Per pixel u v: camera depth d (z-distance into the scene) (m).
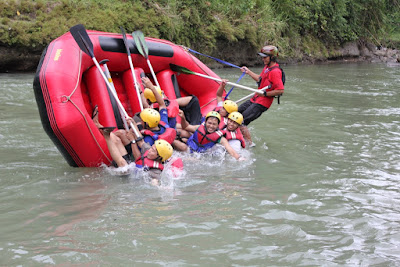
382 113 11.85
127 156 6.81
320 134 9.40
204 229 4.74
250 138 8.41
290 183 6.34
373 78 19.58
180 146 7.61
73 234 4.52
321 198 5.79
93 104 7.37
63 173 6.39
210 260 4.13
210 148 7.57
